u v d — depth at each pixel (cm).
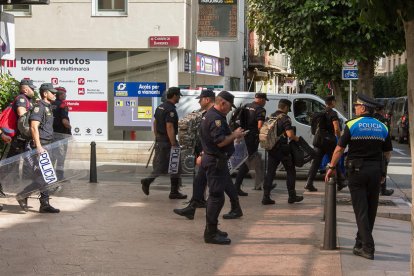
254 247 724
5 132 916
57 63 1766
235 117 1103
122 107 1758
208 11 1708
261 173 1205
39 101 912
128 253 687
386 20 454
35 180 902
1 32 1143
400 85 5353
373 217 696
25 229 806
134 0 1719
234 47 2533
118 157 1745
